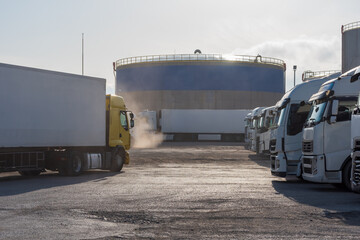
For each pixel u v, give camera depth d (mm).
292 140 15164
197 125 54844
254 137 30531
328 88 12633
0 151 14789
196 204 9508
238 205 9383
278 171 15164
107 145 18906
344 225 7332
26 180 15055
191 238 6410
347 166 12227
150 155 30297
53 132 16188
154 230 6949
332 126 12367
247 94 64500
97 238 6418
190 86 63844
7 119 14625
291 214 8344
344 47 51344
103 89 18297
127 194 11102
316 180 12422
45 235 6598
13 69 14828
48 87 16000
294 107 15305
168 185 13195
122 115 19766
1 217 8008
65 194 11102
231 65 64250
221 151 35750
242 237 6461
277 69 67125
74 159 16875
